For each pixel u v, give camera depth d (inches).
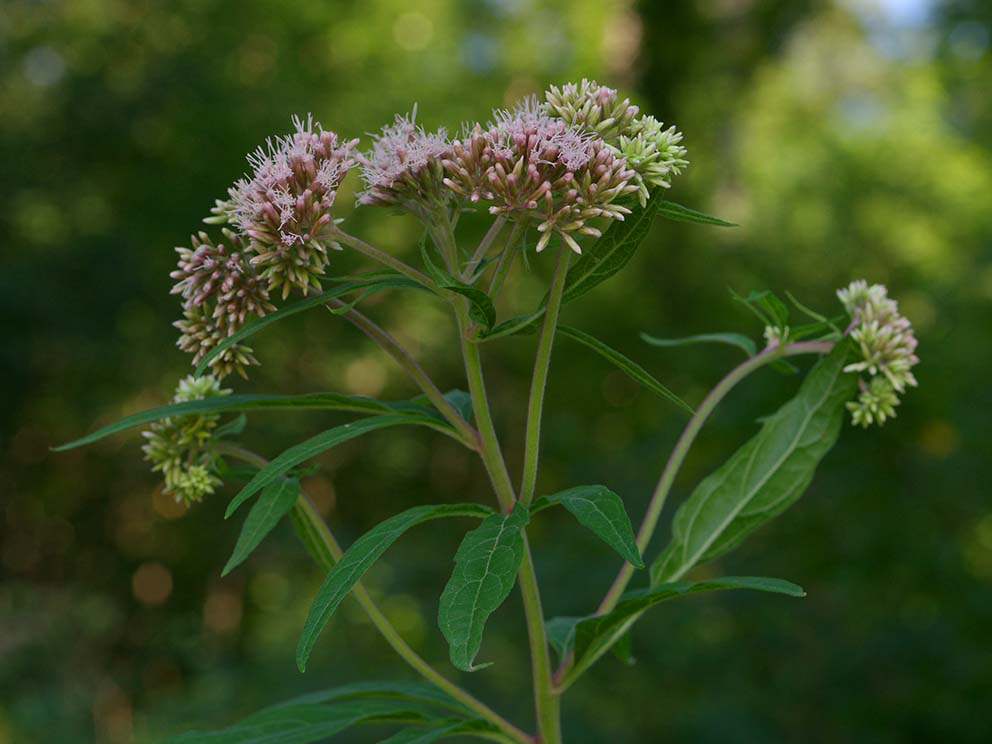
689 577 376.5
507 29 837.2
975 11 696.4
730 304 644.7
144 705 596.1
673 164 86.7
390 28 804.0
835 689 341.1
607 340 705.0
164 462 100.2
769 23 797.9
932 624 347.9
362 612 505.7
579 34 814.5
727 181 762.8
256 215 84.0
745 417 381.7
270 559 706.8
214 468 101.7
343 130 710.5
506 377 773.3
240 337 80.7
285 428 723.4
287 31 742.5
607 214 82.2
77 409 681.6
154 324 672.4
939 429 392.2
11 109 668.1
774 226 690.8
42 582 730.8
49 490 737.6
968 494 363.6
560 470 585.0
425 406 91.9
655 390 87.0
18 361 622.8
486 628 411.2
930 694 336.5
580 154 83.1
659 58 796.0
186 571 730.8
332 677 437.7
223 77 681.0
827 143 773.3
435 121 749.9
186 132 673.0
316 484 805.9
